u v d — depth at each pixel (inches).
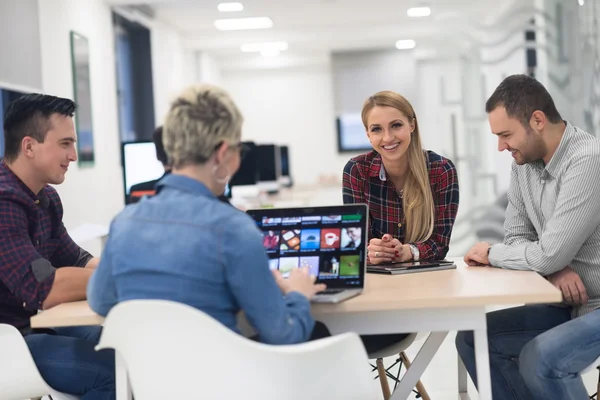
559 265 85.7
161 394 63.6
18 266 82.5
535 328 94.2
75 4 275.3
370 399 66.6
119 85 381.7
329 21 434.3
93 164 285.4
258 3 374.3
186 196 65.4
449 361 155.6
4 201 84.4
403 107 104.3
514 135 89.8
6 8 207.8
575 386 80.2
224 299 64.5
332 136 581.3
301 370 61.1
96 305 70.0
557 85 300.5
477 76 360.8
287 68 582.6
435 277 84.4
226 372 60.8
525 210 99.6
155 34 407.5
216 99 65.4
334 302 71.7
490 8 406.0
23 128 90.5
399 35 462.9
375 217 109.2
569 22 288.8
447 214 106.3
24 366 80.8
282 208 82.5
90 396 83.0
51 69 244.7
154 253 63.7
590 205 84.7
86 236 178.1
